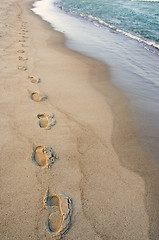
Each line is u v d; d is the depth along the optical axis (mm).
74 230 1485
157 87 3996
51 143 2273
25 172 1889
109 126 2688
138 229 1548
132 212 1661
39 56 4898
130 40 7570
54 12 13297
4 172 1870
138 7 17812
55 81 3727
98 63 4988
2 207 1581
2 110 2695
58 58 4961
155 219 1639
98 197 1748
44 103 3002
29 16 10750
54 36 7148
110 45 6750
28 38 6352
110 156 2203
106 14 13305
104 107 3107
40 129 2459
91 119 2781
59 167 1984
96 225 1533
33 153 2113
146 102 3402
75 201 1691
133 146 2395
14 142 2215
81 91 3500
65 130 2504
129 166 2113
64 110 2906
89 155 2182
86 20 11102
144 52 6273
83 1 20562
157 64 5324
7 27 7387
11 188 1731
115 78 4234
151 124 2830
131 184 1911
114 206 1689
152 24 10539
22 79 3590
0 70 3801
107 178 1938
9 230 1439
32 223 1493
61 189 1777
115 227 1538
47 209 1600
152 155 2295
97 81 4000
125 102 3324
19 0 17906
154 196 1826
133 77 4379
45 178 1854
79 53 5602
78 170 1982
